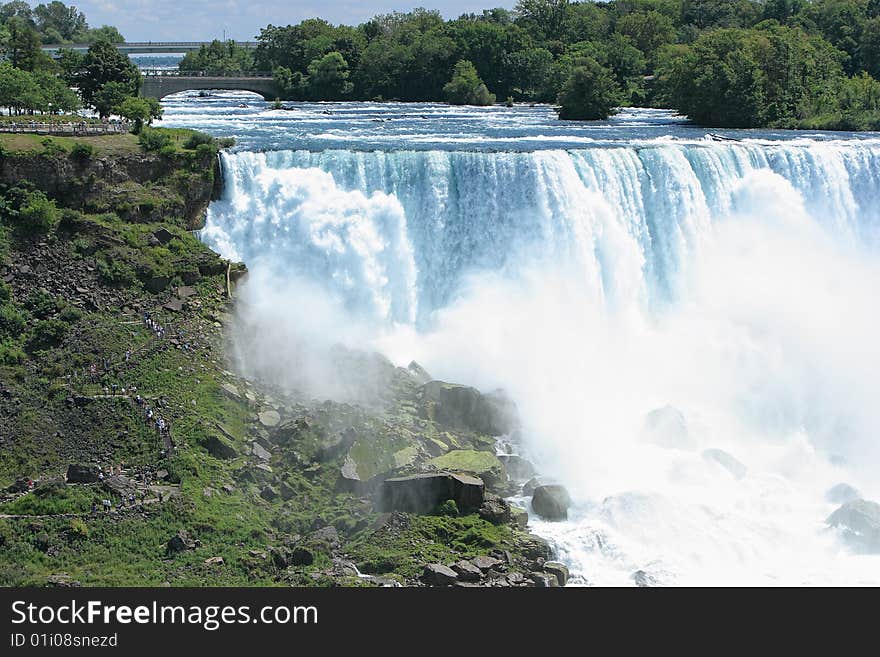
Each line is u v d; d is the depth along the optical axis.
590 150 94.12
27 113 109.12
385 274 89.06
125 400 67.62
